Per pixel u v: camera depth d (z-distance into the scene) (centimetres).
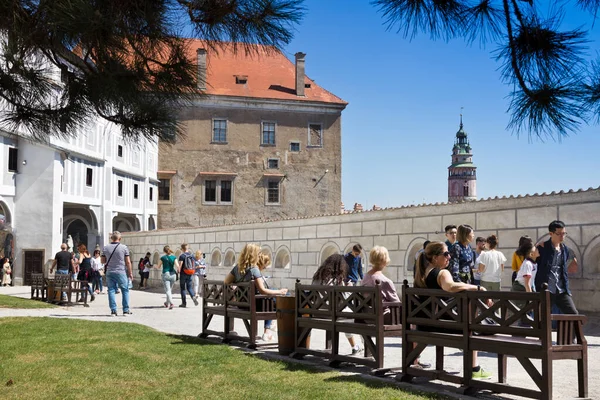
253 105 5653
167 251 1928
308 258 2255
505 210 1541
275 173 5669
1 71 746
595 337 1170
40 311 1727
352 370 826
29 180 3812
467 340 673
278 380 735
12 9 662
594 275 1355
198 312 1762
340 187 5784
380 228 1914
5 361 864
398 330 809
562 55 489
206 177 5538
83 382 730
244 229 2714
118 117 819
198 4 699
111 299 1655
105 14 658
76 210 4569
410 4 495
